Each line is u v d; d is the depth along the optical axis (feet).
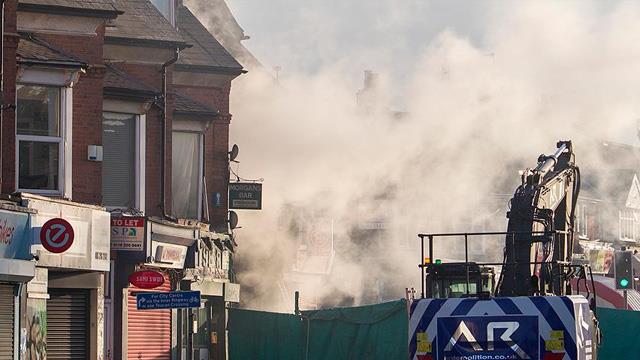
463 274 76.59
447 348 71.05
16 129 97.71
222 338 136.36
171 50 122.62
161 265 117.08
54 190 99.60
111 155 112.57
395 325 124.26
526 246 79.25
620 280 125.29
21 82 98.02
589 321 73.92
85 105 104.06
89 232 99.30
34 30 103.45
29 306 92.02
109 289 108.37
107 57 120.88
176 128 131.54
